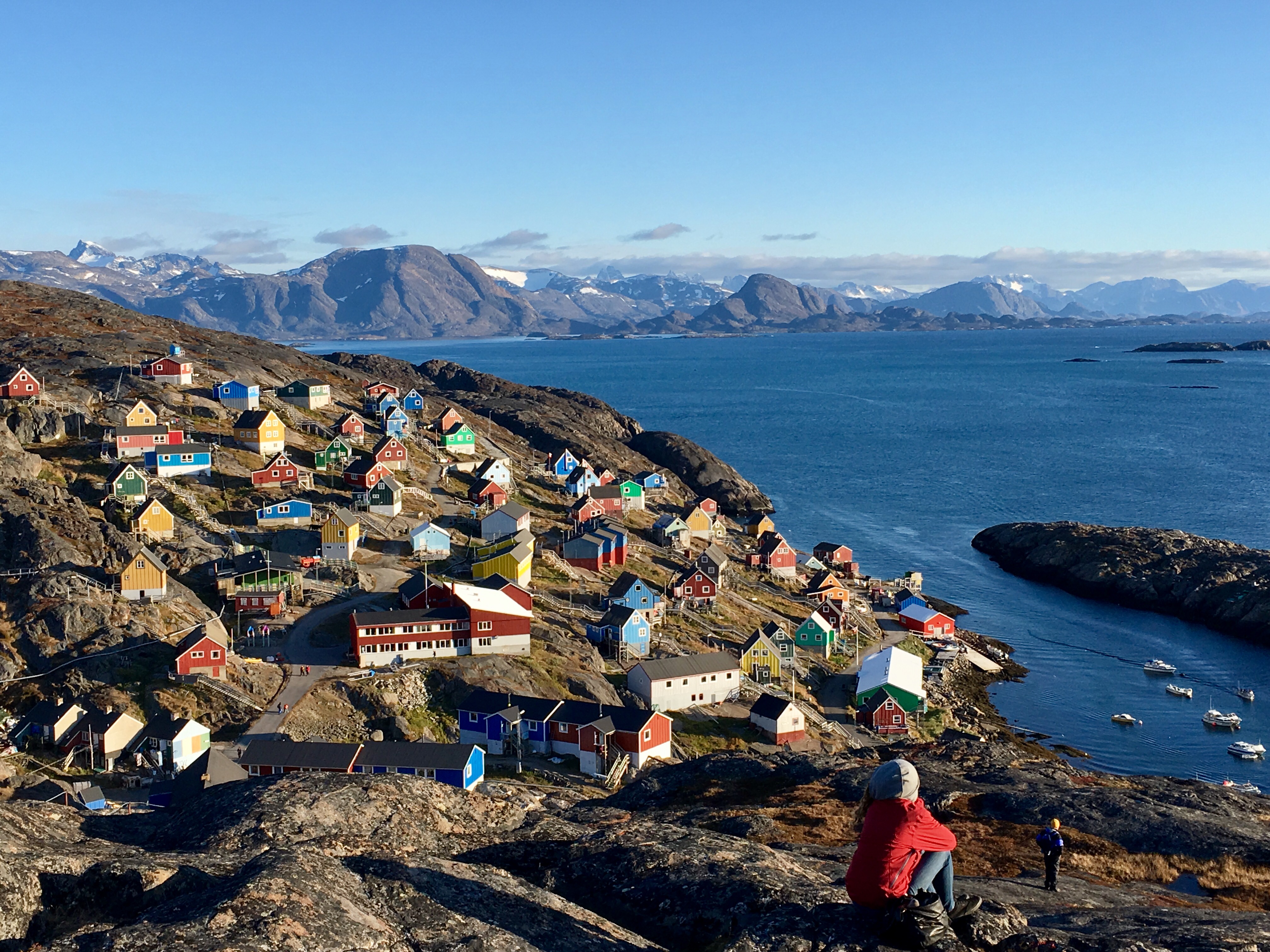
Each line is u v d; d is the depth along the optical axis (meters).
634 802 44.62
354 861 18.52
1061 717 101.25
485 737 79.31
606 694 88.25
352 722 78.88
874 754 47.91
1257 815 36.44
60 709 74.19
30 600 85.12
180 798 59.59
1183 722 99.75
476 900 17.59
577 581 117.31
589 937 17.41
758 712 88.25
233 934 13.89
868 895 14.60
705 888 19.92
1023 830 33.69
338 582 102.88
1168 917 20.20
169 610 90.12
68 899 16.92
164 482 116.50
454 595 94.19
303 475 127.94
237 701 78.06
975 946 14.91
